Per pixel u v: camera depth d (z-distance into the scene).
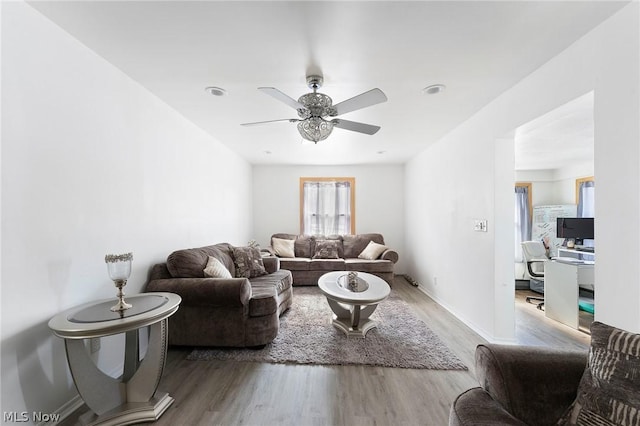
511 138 2.63
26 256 1.48
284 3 1.43
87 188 1.85
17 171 1.45
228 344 2.47
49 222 1.60
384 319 3.26
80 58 1.79
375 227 5.98
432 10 1.48
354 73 2.13
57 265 1.65
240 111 2.91
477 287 2.98
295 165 5.96
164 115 2.72
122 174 2.17
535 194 5.78
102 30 1.67
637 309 1.43
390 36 1.70
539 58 1.95
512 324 2.67
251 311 2.49
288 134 3.72
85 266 1.83
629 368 0.86
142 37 1.73
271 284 3.14
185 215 3.13
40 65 1.55
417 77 2.20
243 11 1.49
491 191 2.71
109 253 2.04
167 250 2.78
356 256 5.39
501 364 1.07
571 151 4.14
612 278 1.54
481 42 1.76
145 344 2.40
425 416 1.71
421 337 2.77
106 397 1.67
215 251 3.22
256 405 1.80
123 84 2.17
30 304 1.50
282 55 1.90
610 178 1.55
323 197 5.97
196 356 2.40
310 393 1.92
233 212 4.68
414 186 5.21
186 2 1.43
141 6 1.46
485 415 0.95
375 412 1.74
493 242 2.69
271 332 2.56
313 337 2.76
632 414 0.80
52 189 1.62
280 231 5.97
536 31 1.66
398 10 1.48
